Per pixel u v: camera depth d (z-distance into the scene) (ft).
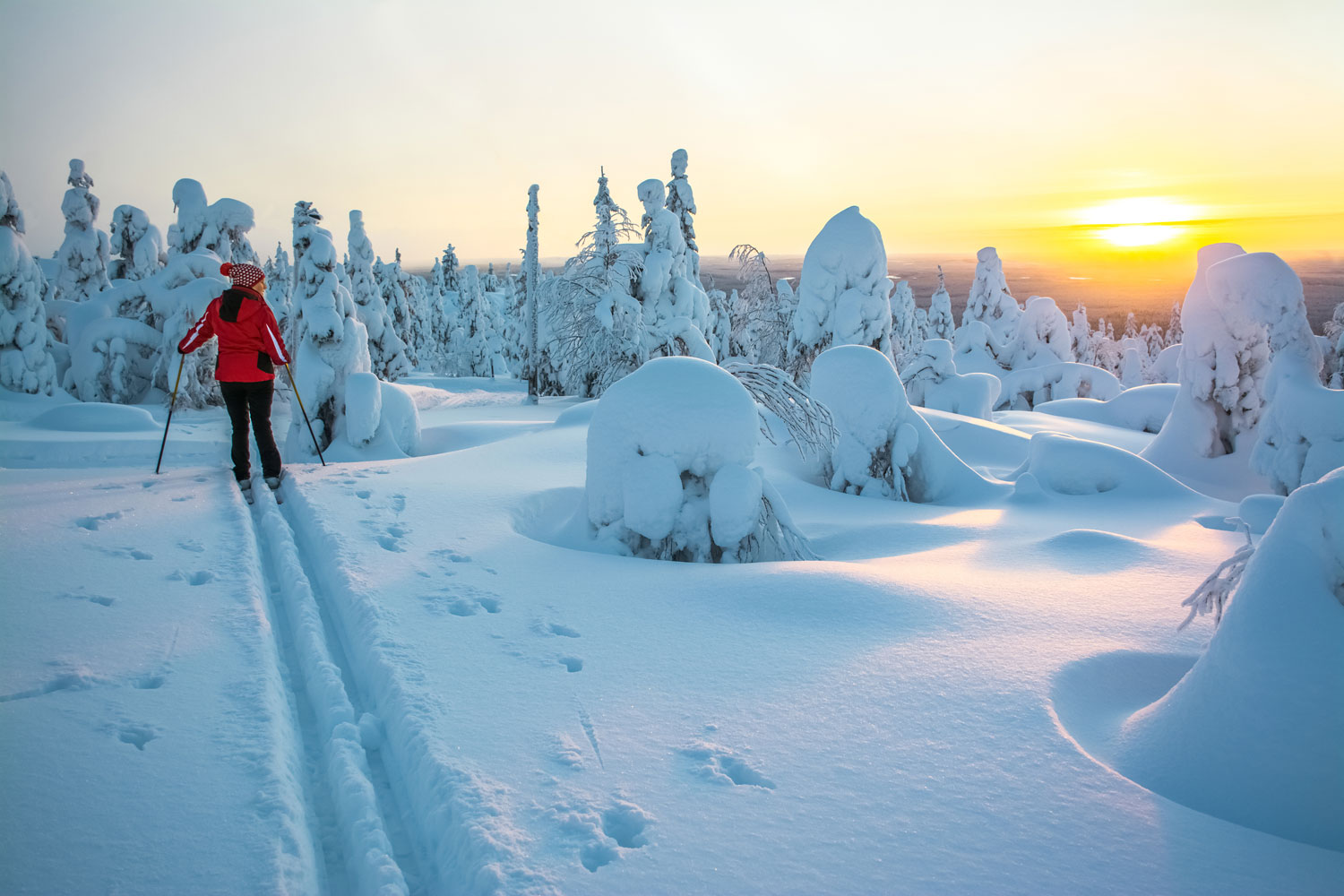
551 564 17.88
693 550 20.35
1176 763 9.00
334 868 7.86
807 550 22.27
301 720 10.77
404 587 15.37
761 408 44.29
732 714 10.35
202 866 7.10
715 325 120.57
